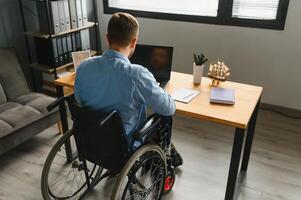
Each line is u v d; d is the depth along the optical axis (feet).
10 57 9.09
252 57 10.41
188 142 8.66
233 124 5.08
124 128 4.81
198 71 6.46
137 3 11.87
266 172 7.46
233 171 5.55
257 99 5.93
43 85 11.05
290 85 10.21
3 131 6.97
